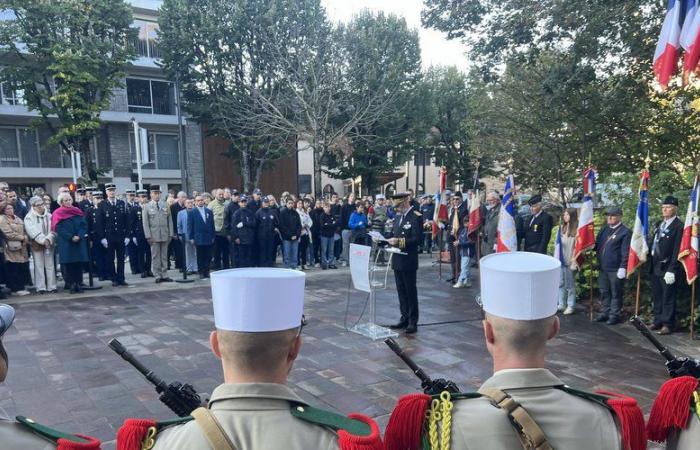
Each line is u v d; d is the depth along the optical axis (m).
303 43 18.39
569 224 7.81
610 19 8.20
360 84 19.16
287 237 11.49
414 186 36.41
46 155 22.27
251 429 1.20
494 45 9.28
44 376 4.88
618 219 7.05
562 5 8.29
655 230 6.84
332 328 6.66
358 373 4.93
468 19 9.34
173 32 18.31
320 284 10.10
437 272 11.87
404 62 21.00
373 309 6.39
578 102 9.42
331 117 18.98
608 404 1.48
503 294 1.46
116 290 9.35
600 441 1.37
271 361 1.29
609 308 7.17
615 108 9.16
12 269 8.73
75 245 8.81
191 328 6.62
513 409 1.38
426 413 1.45
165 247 10.35
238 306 1.26
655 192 7.93
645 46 8.34
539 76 10.27
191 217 10.22
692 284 6.16
